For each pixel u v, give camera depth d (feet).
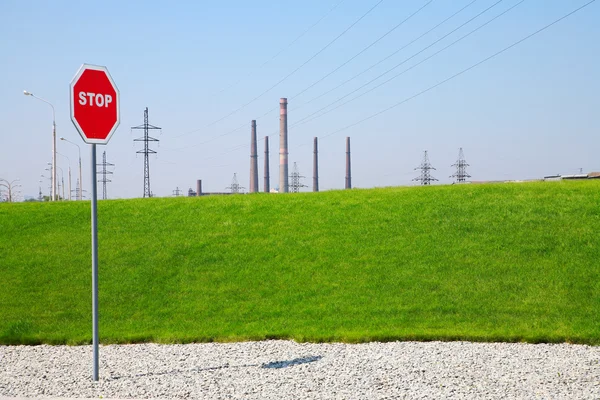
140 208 80.12
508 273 50.75
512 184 79.56
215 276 54.95
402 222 65.57
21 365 32.99
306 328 41.39
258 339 39.63
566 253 53.67
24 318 46.60
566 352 33.73
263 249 60.95
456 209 68.33
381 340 38.19
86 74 28.86
